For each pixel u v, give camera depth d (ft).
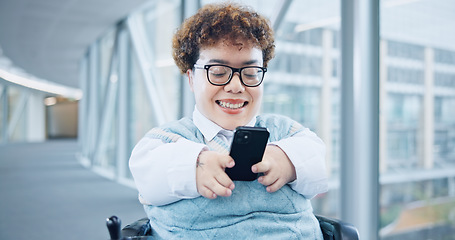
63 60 33.01
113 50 21.38
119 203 14.24
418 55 10.02
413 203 10.48
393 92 9.99
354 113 7.12
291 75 11.19
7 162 31.09
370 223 7.22
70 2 16.99
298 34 11.09
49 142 62.90
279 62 11.21
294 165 2.65
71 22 20.33
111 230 2.18
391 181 10.34
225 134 2.90
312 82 10.95
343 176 7.41
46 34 23.18
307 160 2.71
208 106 2.77
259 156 2.45
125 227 2.83
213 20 2.64
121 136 20.43
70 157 35.88
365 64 7.06
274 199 2.69
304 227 2.78
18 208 13.39
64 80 46.75
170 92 16.31
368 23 7.07
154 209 2.80
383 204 10.39
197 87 2.78
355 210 7.23
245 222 2.58
